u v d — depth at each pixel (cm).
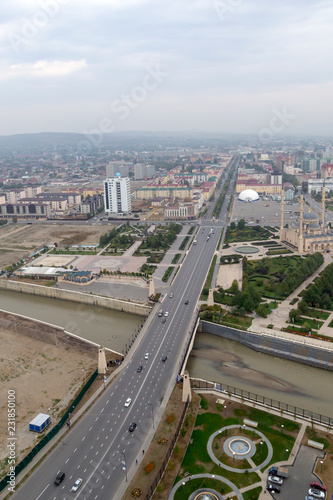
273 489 17688
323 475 18450
